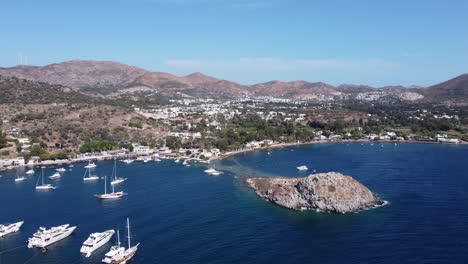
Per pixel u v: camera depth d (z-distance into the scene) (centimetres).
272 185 18325
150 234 12719
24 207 16100
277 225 13450
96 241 11750
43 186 19562
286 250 11306
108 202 16675
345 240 12006
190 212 15038
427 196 16650
